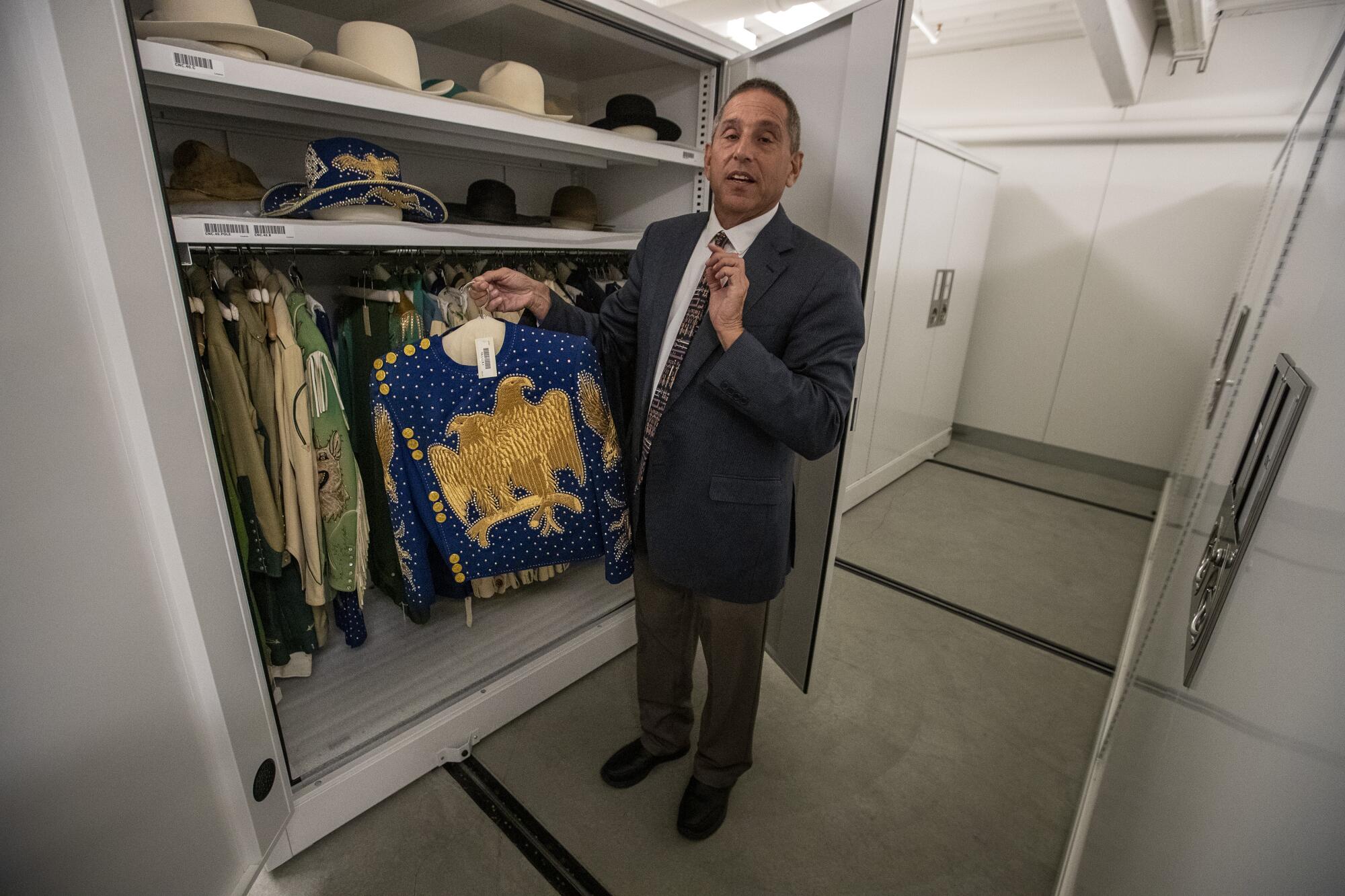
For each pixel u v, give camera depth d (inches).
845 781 63.4
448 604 77.4
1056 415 163.5
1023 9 130.8
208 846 39.8
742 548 46.3
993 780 64.2
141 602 32.9
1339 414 13.7
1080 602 98.3
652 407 46.8
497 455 48.6
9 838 26.9
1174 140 135.5
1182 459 106.2
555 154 72.1
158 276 31.1
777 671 79.9
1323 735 10.7
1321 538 12.8
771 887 52.4
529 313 54.6
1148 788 25.0
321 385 53.5
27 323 25.7
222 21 39.0
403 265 69.1
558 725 68.5
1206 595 23.6
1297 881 10.5
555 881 52.2
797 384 39.3
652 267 50.3
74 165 26.9
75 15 25.8
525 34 65.6
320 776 53.0
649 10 57.7
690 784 58.4
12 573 26.0
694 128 73.0
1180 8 107.3
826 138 57.1
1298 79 120.9
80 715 30.0
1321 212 23.4
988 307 168.4
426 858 53.6
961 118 157.5
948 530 122.0
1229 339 70.4
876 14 48.9
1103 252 149.3
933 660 83.1
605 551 52.6
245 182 53.2
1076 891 38.9
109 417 30.0
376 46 47.7
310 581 56.9
